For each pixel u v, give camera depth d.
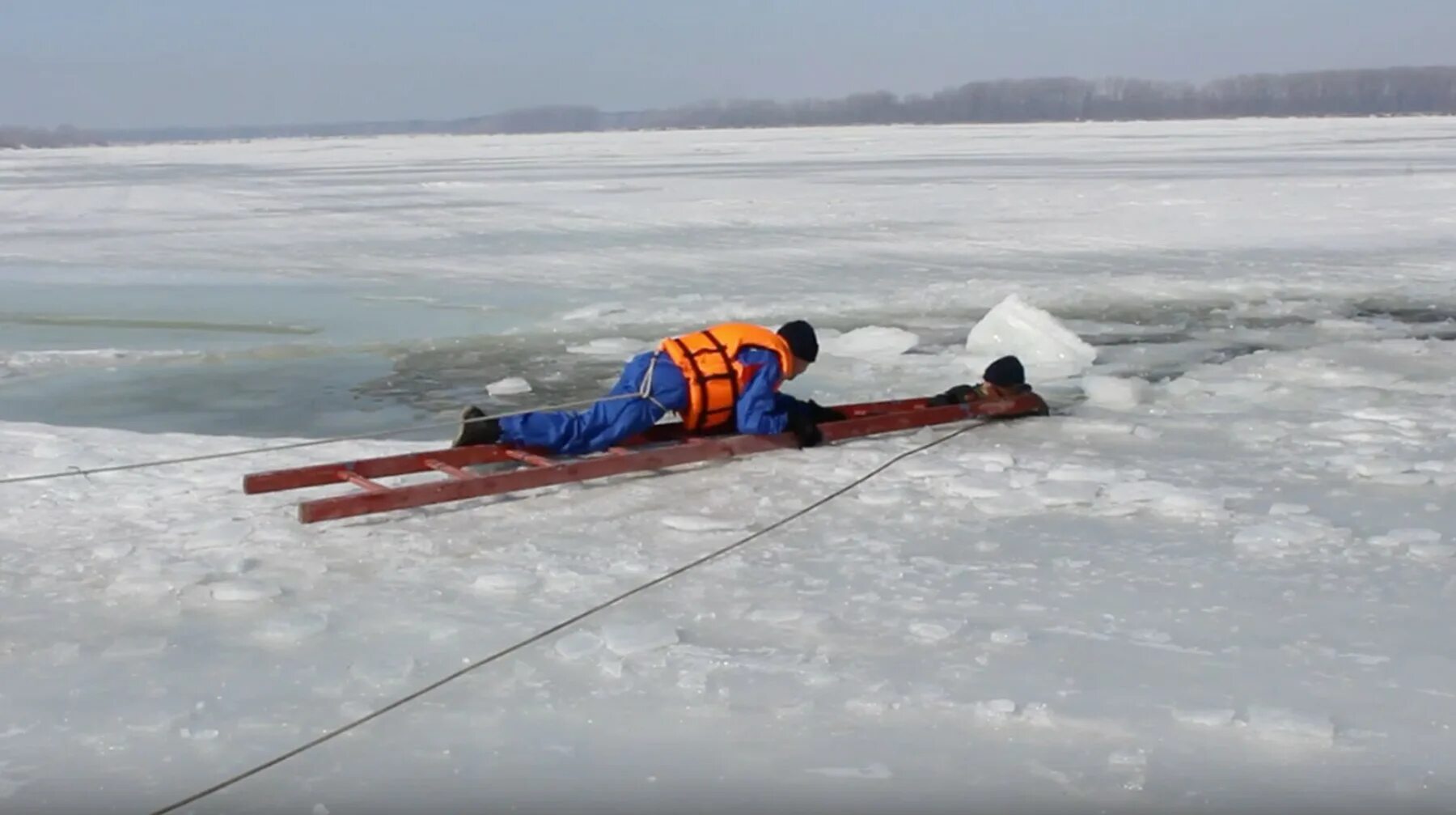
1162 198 25.86
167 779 3.51
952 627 4.44
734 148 69.94
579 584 4.95
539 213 25.20
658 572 5.08
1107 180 31.66
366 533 5.59
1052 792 3.39
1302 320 12.52
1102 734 3.70
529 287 15.17
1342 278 15.09
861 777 3.48
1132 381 8.72
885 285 14.98
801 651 4.31
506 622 4.58
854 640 4.39
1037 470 6.69
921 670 4.14
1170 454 7.09
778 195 28.89
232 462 7.00
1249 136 73.62
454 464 6.22
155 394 9.44
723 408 6.70
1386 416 7.97
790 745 3.66
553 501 6.09
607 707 3.90
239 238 20.97
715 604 4.75
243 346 11.48
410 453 6.89
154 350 11.20
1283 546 5.37
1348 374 9.34
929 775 3.49
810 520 5.80
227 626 4.57
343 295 14.61
